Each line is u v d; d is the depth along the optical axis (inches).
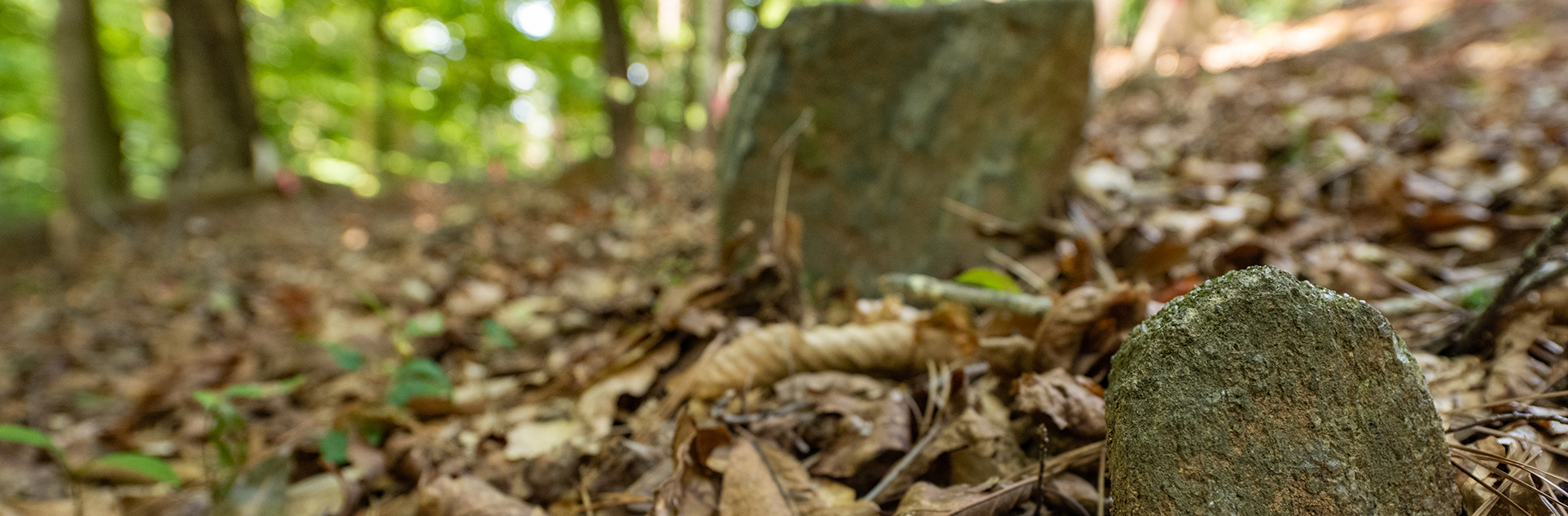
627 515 46.1
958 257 89.2
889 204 91.4
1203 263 74.9
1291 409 26.4
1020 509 37.9
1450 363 42.3
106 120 408.8
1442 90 164.6
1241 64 355.9
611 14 317.1
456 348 97.9
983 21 92.7
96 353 151.0
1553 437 33.7
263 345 126.4
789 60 93.3
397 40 637.9
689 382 56.5
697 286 78.1
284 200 378.9
